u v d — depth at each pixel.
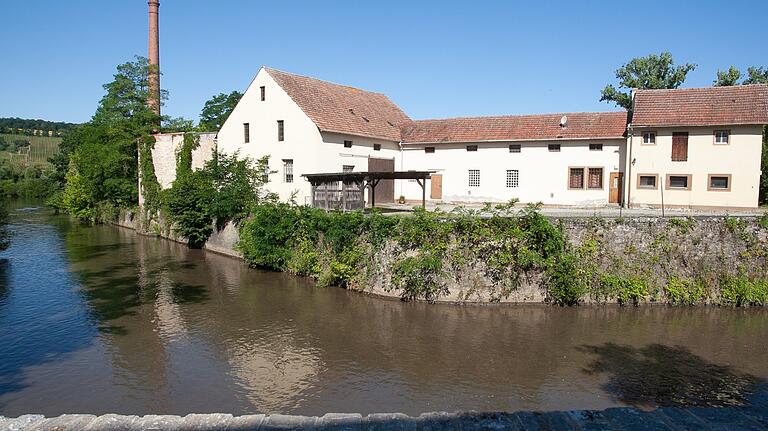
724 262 17.41
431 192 33.84
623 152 28.84
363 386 11.78
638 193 27.94
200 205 29.08
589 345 14.15
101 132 41.72
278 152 30.02
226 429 5.35
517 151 31.30
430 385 11.81
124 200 42.06
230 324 16.11
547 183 30.64
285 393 11.43
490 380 12.07
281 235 22.72
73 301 18.77
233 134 32.31
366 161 31.66
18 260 26.88
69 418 5.68
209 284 21.28
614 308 17.17
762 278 17.27
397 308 17.53
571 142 29.98
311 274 21.50
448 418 5.32
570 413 5.27
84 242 33.25
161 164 38.47
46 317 16.86
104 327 15.88
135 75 42.72
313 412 10.55
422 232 18.05
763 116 25.33
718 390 11.48
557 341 14.45
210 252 29.20
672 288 17.34
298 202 29.02
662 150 27.34
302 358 13.41
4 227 34.03
